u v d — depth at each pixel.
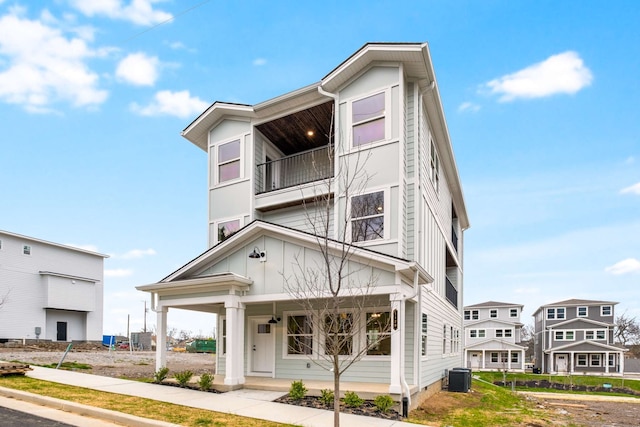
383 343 11.21
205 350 36.66
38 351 24.61
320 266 10.52
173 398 9.16
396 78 12.02
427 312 13.02
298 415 8.02
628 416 16.88
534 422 11.14
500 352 45.84
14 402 8.13
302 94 13.48
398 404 9.09
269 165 15.49
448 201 19.30
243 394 10.06
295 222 13.73
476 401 13.60
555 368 43.50
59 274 31.91
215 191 15.16
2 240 29.11
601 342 43.78
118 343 40.88
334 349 6.79
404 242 11.20
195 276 12.30
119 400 8.52
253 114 14.49
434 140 15.38
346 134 12.58
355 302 10.80
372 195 11.80
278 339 12.74
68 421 6.92
